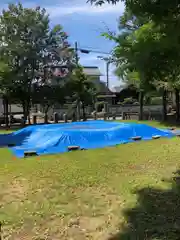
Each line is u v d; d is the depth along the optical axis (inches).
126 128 562.3
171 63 155.6
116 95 1830.7
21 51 900.6
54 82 986.7
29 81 946.7
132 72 170.9
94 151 421.4
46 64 967.0
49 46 960.9
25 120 972.6
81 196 234.1
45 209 209.2
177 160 353.7
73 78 1005.2
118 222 185.8
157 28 147.2
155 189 246.2
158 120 929.5
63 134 501.7
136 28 169.5
